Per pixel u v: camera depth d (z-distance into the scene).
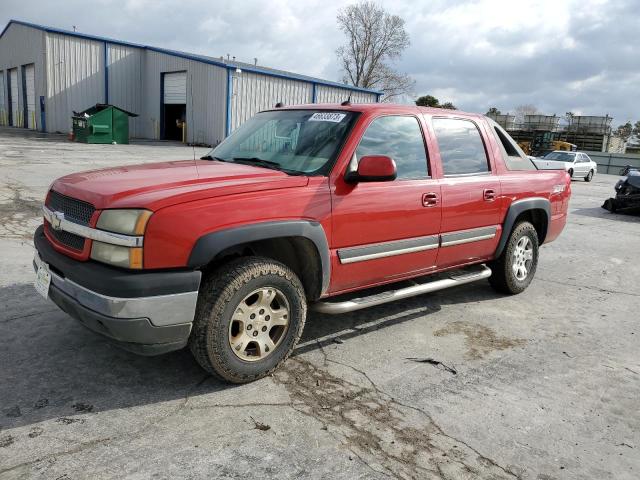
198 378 3.44
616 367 4.00
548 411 3.29
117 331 2.88
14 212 8.21
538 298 5.70
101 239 2.94
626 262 7.88
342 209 3.67
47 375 3.37
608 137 54.47
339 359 3.86
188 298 2.99
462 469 2.66
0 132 30.05
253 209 3.22
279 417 3.03
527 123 50.25
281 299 3.46
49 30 30.83
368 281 4.04
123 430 2.82
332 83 33.41
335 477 2.54
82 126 26.09
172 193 3.04
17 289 4.85
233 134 4.75
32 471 2.45
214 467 2.55
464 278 4.84
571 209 14.77
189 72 31.09
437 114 4.61
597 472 2.71
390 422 3.05
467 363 3.93
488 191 4.85
